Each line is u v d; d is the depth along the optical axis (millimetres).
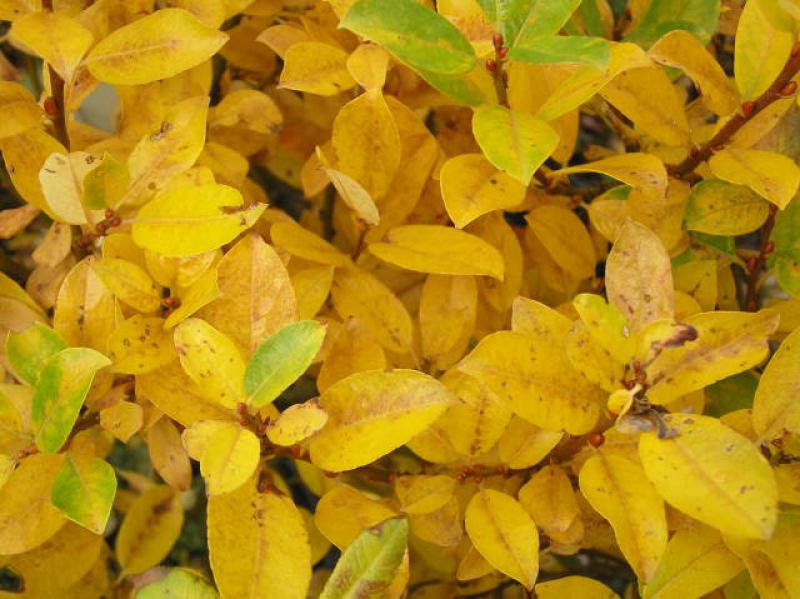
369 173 427
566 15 379
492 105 390
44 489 392
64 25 401
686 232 468
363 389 370
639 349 358
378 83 410
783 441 394
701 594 388
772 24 386
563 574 546
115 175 396
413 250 425
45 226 568
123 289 396
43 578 440
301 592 363
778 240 455
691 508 337
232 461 351
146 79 404
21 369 386
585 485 372
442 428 418
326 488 493
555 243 459
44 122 424
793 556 380
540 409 375
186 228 384
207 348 368
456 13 410
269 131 470
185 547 604
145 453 632
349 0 418
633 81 431
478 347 373
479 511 396
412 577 505
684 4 468
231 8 451
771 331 371
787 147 459
